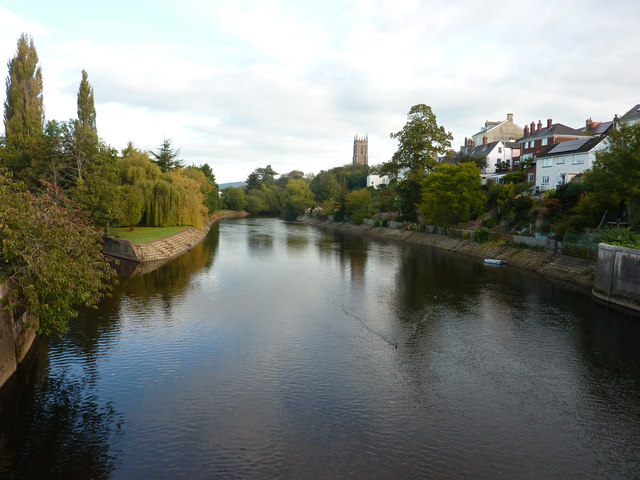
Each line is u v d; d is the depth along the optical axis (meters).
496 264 47.25
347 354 21.05
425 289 34.84
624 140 34.03
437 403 16.42
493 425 14.98
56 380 17.86
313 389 17.41
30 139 53.22
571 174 53.28
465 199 60.25
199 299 31.05
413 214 79.81
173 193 61.03
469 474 12.39
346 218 104.62
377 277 40.06
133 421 14.91
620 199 34.75
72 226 17.81
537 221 48.06
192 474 12.23
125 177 59.97
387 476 12.23
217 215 134.62
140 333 23.53
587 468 12.77
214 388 17.34
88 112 62.62
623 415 15.74
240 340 22.73
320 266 46.22
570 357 20.84
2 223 14.91
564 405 16.39
